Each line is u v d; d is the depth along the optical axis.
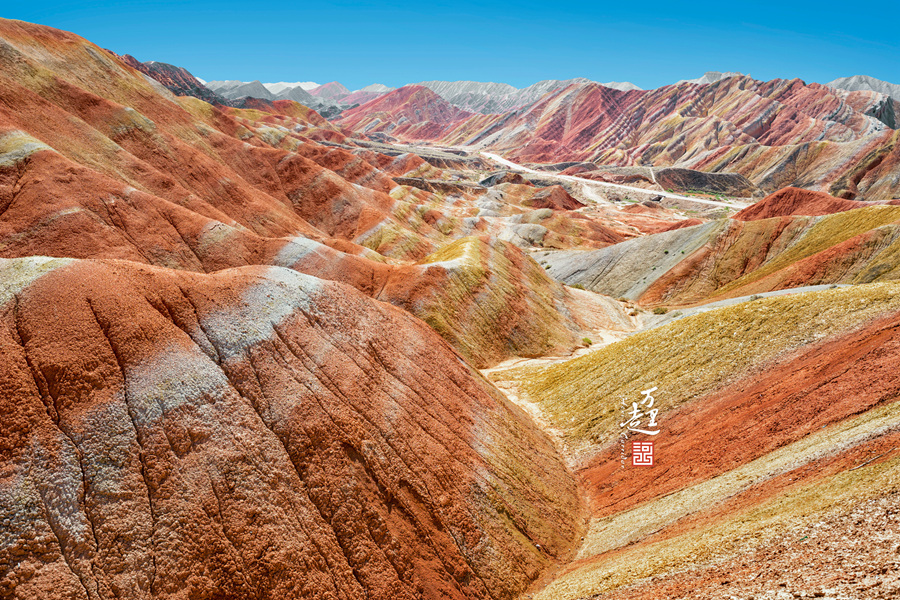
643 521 25.77
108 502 17.52
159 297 24.27
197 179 92.94
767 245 98.44
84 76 106.62
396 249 105.75
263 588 17.92
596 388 43.88
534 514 28.25
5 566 15.43
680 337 42.78
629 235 174.50
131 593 16.16
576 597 19.91
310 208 114.12
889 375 24.62
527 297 78.81
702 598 14.88
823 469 20.33
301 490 21.22
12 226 59.03
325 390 25.39
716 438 30.00
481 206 180.62
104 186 66.88
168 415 20.27
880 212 85.38
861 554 13.61
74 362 19.83
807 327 35.62
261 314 26.70
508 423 35.94
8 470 16.98
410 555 21.86
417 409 29.12
